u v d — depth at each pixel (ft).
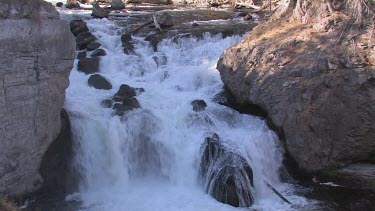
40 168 37.29
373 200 38.88
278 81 44.29
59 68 37.27
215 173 38.55
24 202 36.06
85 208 36.06
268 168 42.01
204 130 43.62
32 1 34.27
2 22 32.35
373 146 41.57
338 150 41.78
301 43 45.91
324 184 41.86
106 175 40.47
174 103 46.96
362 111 40.65
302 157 42.19
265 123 45.34
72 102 44.01
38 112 35.94
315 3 48.39
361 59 41.27
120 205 36.78
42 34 35.19
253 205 37.50
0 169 33.91
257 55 47.60
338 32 44.29
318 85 41.83
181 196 38.42
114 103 45.14
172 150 41.78
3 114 33.42
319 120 41.68
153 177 41.75
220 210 36.04
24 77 34.32
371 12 43.80
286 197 39.14
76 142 39.86
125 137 41.50
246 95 47.21
